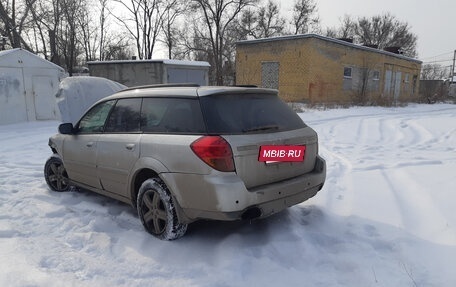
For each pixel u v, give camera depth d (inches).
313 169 168.1
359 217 173.3
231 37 1379.2
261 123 148.2
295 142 154.6
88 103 375.6
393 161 289.1
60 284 119.9
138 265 134.2
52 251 144.8
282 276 125.6
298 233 155.5
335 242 150.0
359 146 372.5
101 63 816.9
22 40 1158.3
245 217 138.1
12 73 541.0
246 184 138.1
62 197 212.1
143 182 160.9
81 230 166.4
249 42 1028.5
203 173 134.7
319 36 925.2
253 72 1034.7
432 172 243.8
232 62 1364.4
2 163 310.7
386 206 186.1
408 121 584.7
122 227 169.8
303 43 928.9
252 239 153.3
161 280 124.1
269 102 161.9
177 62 765.3
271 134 147.4
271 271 128.9
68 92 375.6
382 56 1212.5
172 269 131.1
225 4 1295.5
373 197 200.4
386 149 350.3
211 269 130.0
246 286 120.1
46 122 574.2
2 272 126.0
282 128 154.6
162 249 145.9
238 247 145.0
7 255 139.4
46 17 1167.0
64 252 144.3
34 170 284.0
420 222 164.7
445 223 159.5
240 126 141.4
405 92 1433.3
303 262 135.1
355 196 203.0
